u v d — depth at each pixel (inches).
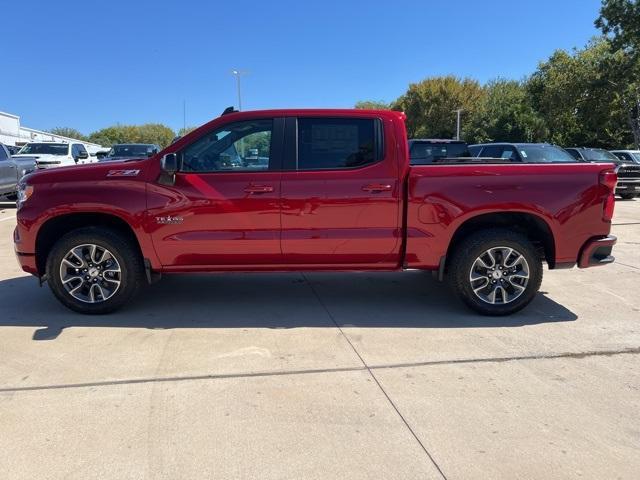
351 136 195.8
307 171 193.9
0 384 145.3
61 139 2456.9
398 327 191.9
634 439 120.2
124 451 114.4
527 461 111.6
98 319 198.5
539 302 224.5
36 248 197.9
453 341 178.2
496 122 1731.1
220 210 191.9
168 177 191.3
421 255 197.2
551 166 194.7
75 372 152.8
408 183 192.4
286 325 193.5
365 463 110.8
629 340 180.2
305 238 194.2
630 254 323.9
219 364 158.9
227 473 107.4
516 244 195.9
